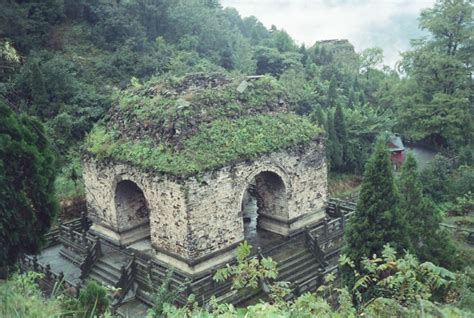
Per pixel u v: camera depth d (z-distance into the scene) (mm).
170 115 21453
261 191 24859
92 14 51031
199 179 20188
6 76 38531
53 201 16453
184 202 19953
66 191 30344
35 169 15891
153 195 21500
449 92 44312
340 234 24312
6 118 15883
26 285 12523
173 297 14148
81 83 40344
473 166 38438
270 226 25016
